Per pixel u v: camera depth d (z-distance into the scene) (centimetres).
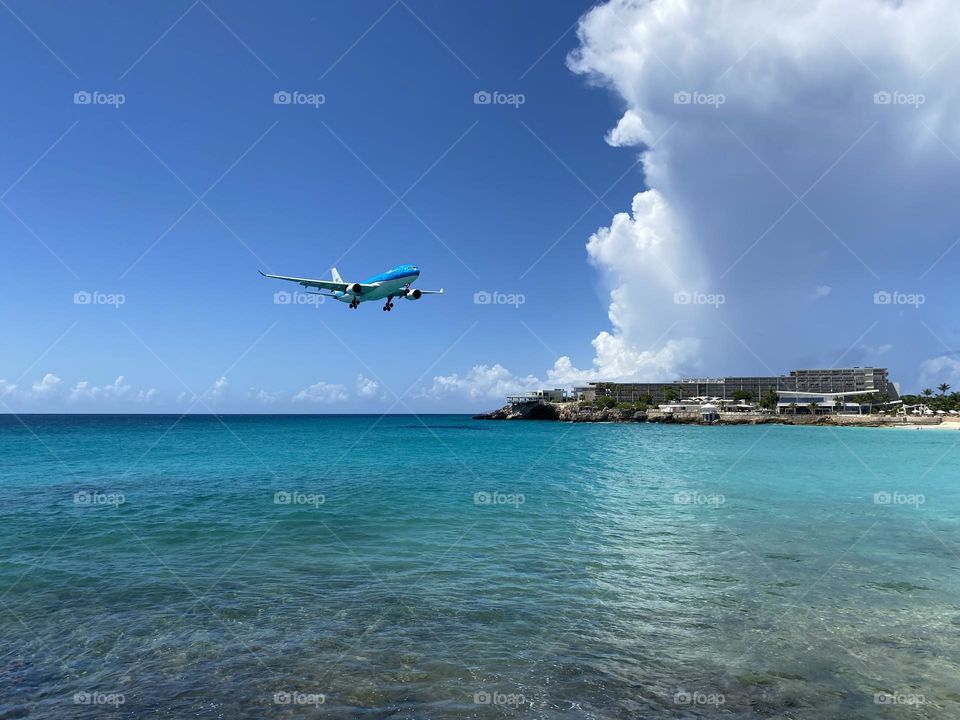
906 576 1420
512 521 2139
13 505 2528
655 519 2189
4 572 1445
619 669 902
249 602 1215
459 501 2647
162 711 774
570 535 1889
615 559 1573
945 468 4572
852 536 1884
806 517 2248
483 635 1037
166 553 1641
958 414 18012
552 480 3575
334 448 6738
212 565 1509
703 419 17950
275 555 1614
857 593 1284
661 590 1302
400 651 966
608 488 3175
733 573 1443
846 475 3962
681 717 758
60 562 1543
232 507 2462
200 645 993
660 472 4106
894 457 5897
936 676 883
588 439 9675
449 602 1216
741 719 754
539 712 769
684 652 966
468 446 7425
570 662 925
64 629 1066
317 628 1070
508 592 1286
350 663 921
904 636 1039
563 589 1309
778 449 7206
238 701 800
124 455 5491
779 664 922
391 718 752
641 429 14838
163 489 3066
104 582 1360
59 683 860
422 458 5341
